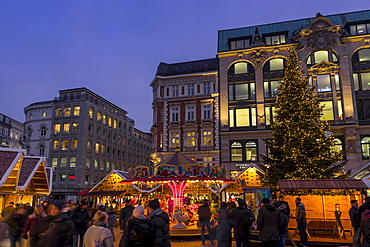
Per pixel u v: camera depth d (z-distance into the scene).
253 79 37.31
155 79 41.84
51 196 51.84
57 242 5.70
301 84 23.91
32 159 17.98
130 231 5.84
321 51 35.62
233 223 9.60
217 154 36.91
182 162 17.58
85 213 10.18
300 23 40.31
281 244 10.40
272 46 37.09
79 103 55.72
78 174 52.31
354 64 34.88
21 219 9.20
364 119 33.44
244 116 37.06
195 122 39.00
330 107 34.19
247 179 26.33
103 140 60.53
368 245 8.48
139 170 17.53
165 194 25.34
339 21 38.56
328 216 15.84
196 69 41.44
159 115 40.41
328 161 21.62
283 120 23.48
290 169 22.44
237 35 41.25
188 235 15.31
